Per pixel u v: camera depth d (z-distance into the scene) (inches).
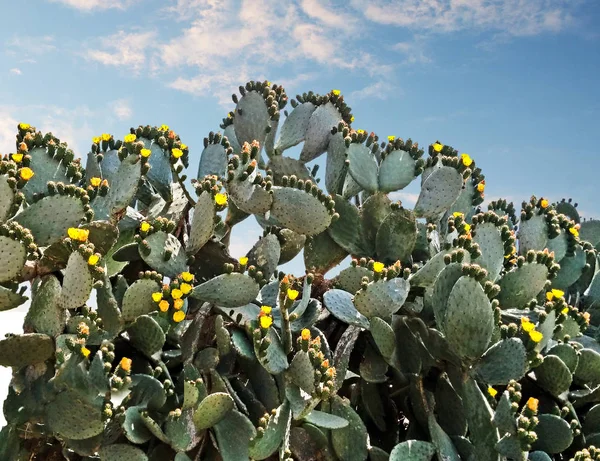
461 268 109.8
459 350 108.7
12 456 108.4
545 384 120.3
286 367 106.7
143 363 109.4
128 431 98.3
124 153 113.2
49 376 105.0
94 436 104.2
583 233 168.6
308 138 143.5
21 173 101.0
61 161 113.7
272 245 118.0
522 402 125.3
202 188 111.9
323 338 113.5
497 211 149.5
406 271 113.8
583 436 120.3
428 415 115.5
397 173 132.3
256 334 101.5
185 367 106.3
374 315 111.8
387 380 124.8
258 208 116.2
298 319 115.0
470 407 109.8
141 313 104.3
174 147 125.1
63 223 103.6
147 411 103.5
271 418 100.5
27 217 102.3
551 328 114.7
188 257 113.9
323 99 145.6
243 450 103.7
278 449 106.3
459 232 122.8
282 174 143.2
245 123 143.2
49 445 117.6
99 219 111.3
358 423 113.1
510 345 108.4
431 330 116.0
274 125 141.3
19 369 108.3
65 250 105.7
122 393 97.0
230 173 112.3
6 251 96.7
